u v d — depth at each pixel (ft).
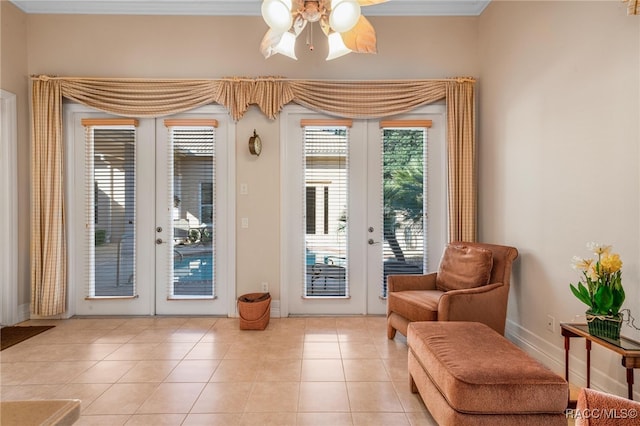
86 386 7.14
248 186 11.55
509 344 5.80
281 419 6.04
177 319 11.35
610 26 6.32
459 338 6.01
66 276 11.44
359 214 11.79
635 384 5.90
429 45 11.53
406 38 11.53
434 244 11.78
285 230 11.57
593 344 6.75
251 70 11.49
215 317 11.57
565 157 7.46
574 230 7.20
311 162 11.73
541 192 8.25
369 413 6.21
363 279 11.82
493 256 9.00
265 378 7.46
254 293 11.39
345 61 11.55
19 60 11.00
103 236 11.68
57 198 11.08
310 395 6.79
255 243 11.60
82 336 9.86
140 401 6.59
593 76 6.71
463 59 11.53
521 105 9.03
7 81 10.61
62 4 11.20
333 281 11.81
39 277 11.04
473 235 11.11
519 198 9.12
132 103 11.19
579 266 6.04
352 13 5.55
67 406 2.15
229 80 11.18
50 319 11.31
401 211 11.80
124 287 11.72
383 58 11.54
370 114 11.37
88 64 11.39
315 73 11.52
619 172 6.15
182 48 11.44
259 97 11.21
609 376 6.39
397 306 9.08
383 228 11.80
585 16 6.90
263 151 11.53
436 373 5.30
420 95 11.30
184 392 6.90
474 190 11.30
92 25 11.39
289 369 7.87
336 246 11.79
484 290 8.23
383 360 8.34
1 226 10.62
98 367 7.98
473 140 11.16
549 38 7.97
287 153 11.62
